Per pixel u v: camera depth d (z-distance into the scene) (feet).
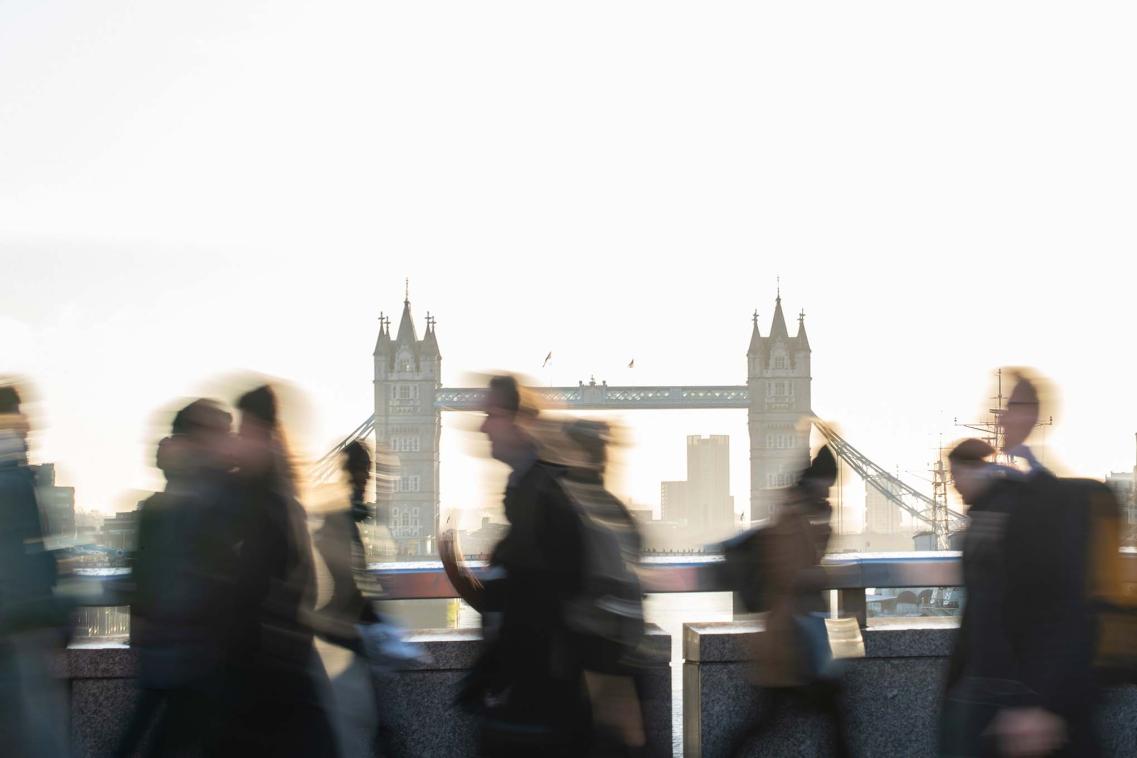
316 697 15.15
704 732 18.53
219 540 14.97
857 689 18.90
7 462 15.83
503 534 14.82
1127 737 18.70
